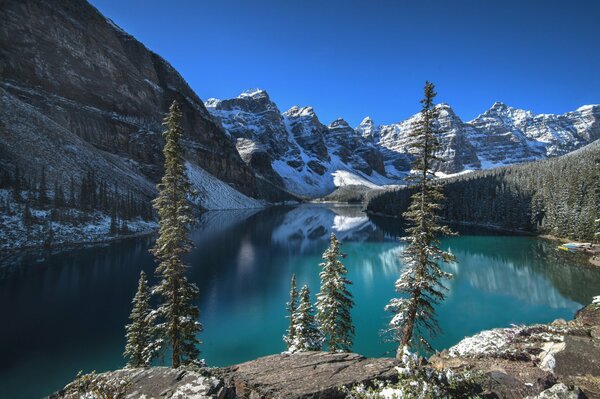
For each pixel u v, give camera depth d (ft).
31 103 444.55
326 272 83.66
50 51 526.57
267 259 250.37
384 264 239.50
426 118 62.08
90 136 498.69
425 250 62.28
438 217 63.93
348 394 26.32
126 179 414.62
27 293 156.04
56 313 136.15
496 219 440.45
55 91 501.15
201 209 588.09
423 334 121.90
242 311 147.64
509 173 558.56
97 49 630.74
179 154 67.56
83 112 517.55
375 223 499.92
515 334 71.56
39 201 257.55
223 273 209.46
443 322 133.90
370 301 162.91
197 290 69.41
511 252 271.69
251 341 120.78
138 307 81.82
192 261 239.09
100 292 159.74
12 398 85.40
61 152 348.38
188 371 26.76
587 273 205.87
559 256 254.47
